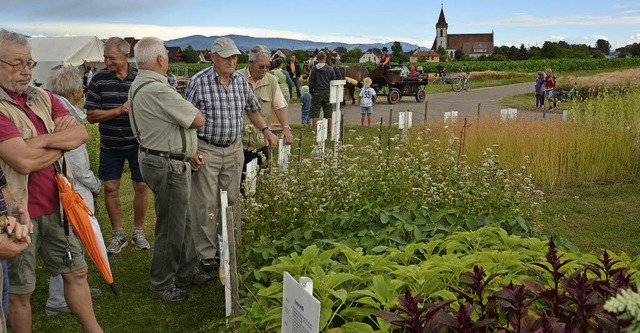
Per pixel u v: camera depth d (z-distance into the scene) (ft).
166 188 16.39
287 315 8.77
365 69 84.17
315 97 48.37
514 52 445.37
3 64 11.93
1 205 10.81
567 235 23.49
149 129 16.17
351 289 12.81
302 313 8.13
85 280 13.76
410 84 90.84
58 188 12.99
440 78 159.22
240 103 19.29
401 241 16.43
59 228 13.12
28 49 12.18
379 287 11.78
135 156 20.81
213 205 19.21
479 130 37.19
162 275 17.20
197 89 18.49
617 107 42.39
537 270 12.72
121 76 20.34
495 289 11.94
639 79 108.27
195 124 16.11
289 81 60.64
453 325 9.59
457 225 17.60
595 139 34.01
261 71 21.83
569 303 11.03
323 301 11.56
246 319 12.21
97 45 106.83
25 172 11.88
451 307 10.93
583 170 33.09
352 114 71.51
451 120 41.14
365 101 55.21
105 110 20.17
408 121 39.78
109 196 20.98
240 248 16.08
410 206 18.30
